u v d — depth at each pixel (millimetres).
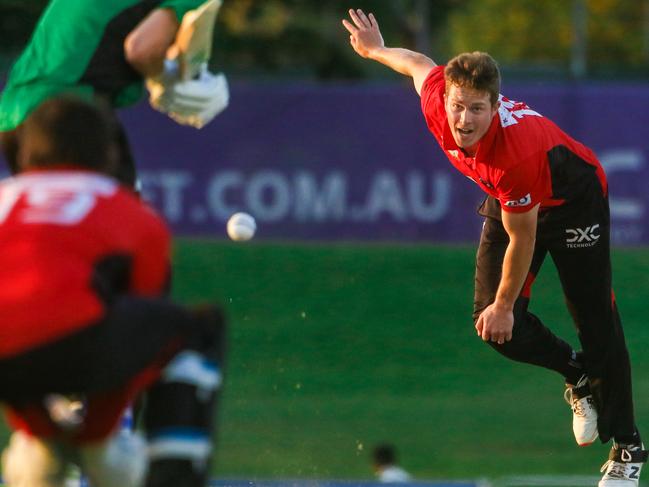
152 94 18734
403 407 53438
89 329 11547
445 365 59250
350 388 55906
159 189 67875
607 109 67312
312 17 97625
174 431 12109
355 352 59938
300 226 68812
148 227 12422
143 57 17844
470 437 49188
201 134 67938
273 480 28297
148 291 12555
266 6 95750
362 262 67500
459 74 18766
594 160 20672
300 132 68312
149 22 17828
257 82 70625
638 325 62125
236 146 68188
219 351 12750
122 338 11773
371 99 68250
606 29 107250
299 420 51062
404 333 61938
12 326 11430
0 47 83562
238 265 65875
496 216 21172
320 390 55750
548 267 66438
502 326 20500
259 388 55125
